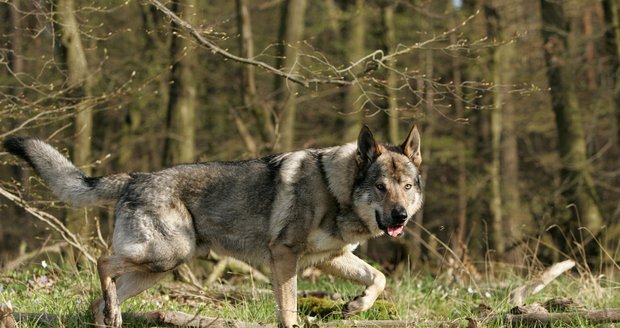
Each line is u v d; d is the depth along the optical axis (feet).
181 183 25.26
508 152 76.02
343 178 25.54
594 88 69.31
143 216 24.66
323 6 74.28
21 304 26.78
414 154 26.68
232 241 25.61
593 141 74.95
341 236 25.94
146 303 28.25
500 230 69.92
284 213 25.08
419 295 32.91
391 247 75.92
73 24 39.88
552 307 27.14
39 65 51.26
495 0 65.82
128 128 63.57
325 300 29.27
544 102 76.79
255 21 78.64
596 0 65.41
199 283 36.73
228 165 25.84
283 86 58.29
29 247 67.72
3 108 36.35
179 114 57.21
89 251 35.91
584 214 58.03
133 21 65.87
